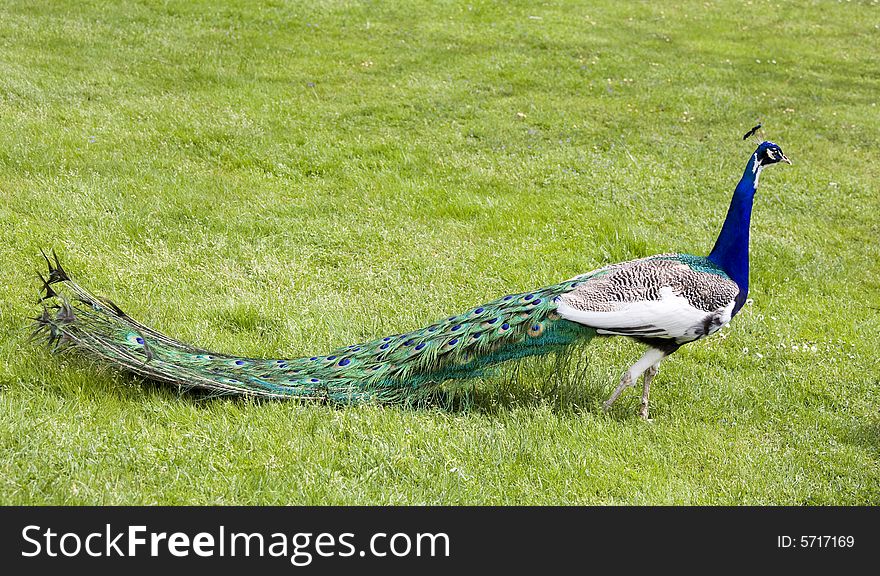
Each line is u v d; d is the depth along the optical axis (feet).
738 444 19.61
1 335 20.20
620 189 35.09
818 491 18.25
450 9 58.90
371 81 45.75
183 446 16.88
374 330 22.99
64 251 25.11
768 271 29.50
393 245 28.84
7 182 29.14
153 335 19.40
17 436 16.21
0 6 49.24
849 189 38.01
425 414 18.70
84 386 18.28
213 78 43.50
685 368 22.88
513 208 32.40
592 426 19.25
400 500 16.30
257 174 33.76
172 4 53.36
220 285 24.81
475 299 25.49
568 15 60.64
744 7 68.44
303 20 53.98
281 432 17.54
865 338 25.59
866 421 21.38
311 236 28.89
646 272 18.94
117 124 35.99
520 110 43.37
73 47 44.86
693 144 40.91
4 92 37.29
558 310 18.54
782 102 49.03
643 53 54.60
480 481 17.22
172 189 30.78
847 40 63.41
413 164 36.11
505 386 20.35
